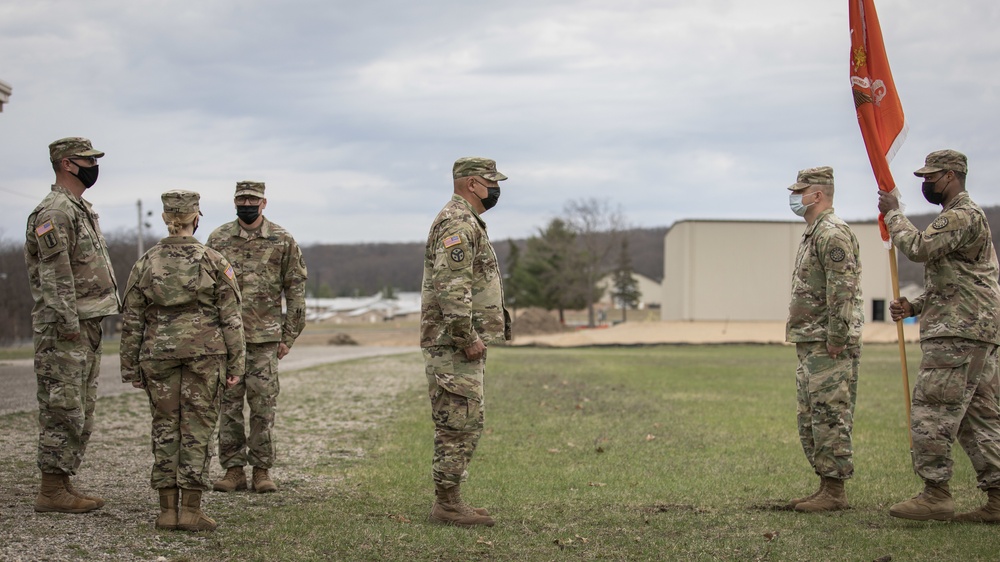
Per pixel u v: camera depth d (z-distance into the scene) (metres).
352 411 12.05
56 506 5.64
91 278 5.84
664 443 9.52
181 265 5.33
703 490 7.08
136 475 7.25
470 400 5.78
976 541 5.34
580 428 10.58
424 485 7.20
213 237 7.10
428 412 11.95
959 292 5.88
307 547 5.04
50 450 5.60
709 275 44.66
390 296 147.88
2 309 47.53
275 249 7.07
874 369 20.81
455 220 5.69
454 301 5.56
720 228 44.59
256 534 5.31
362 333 61.81
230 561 4.70
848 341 6.27
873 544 5.29
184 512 5.35
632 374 18.69
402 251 194.12
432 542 5.24
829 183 6.48
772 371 19.98
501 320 5.94
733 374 18.98
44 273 5.55
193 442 5.30
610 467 8.12
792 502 6.43
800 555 5.06
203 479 5.32
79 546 4.80
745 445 9.39
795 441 9.68
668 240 50.81
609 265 87.31
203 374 5.32
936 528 5.71
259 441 6.87
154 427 5.34
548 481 7.45
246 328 6.86
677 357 26.55
